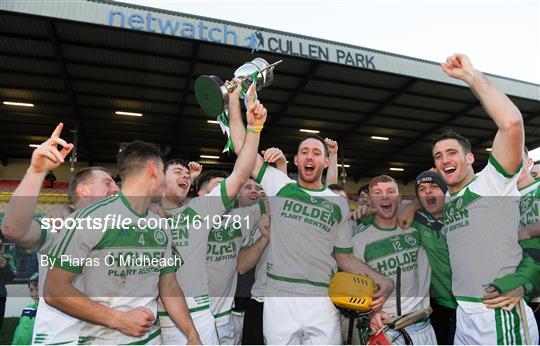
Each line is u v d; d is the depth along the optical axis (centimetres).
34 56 782
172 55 779
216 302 234
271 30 710
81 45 736
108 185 220
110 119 1095
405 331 212
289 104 998
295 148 1377
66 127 1144
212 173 269
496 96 180
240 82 213
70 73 845
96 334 170
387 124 1171
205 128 1165
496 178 198
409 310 239
